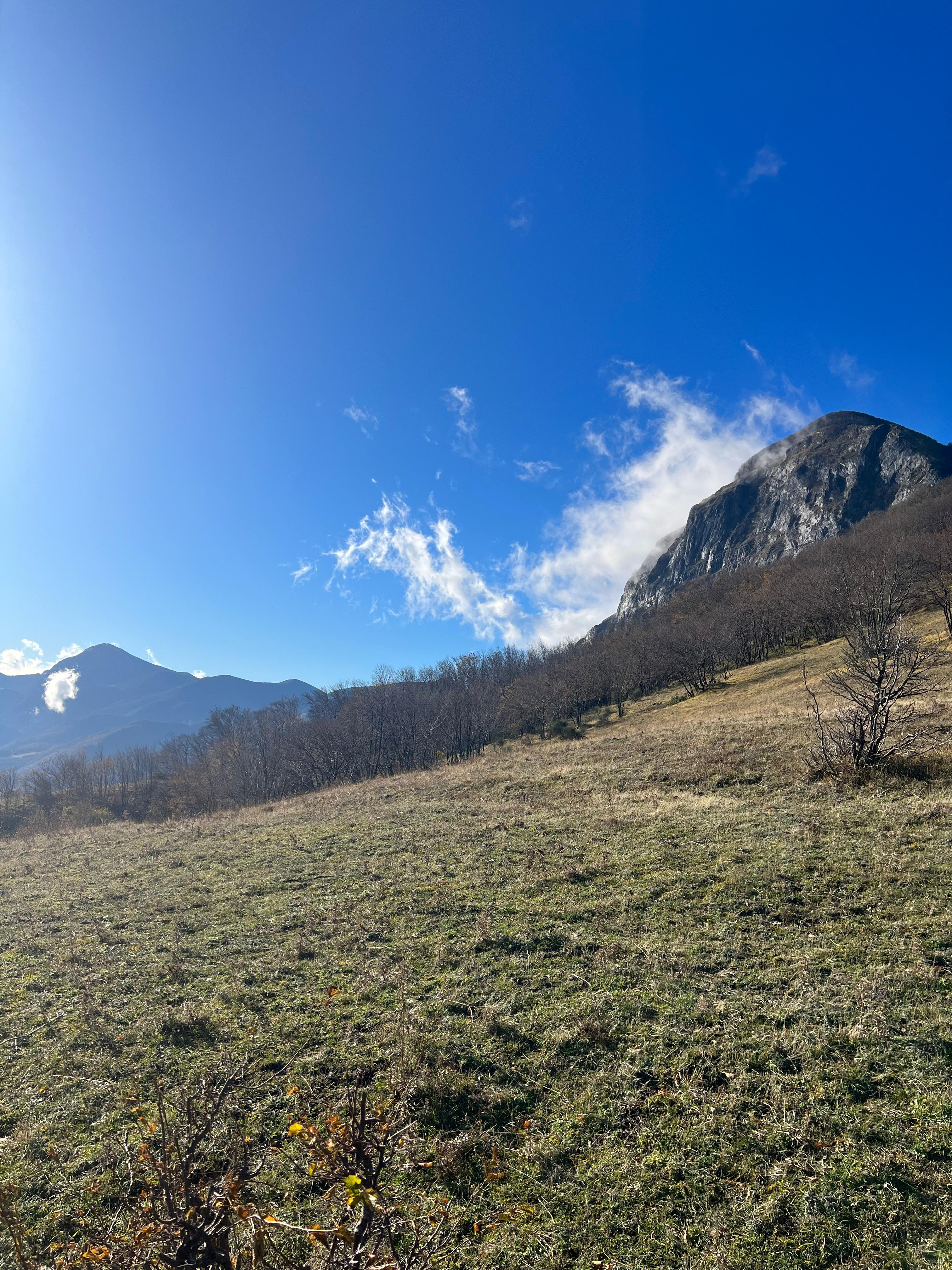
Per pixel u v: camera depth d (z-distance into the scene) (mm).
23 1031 8312
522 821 17547
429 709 71438
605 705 94000
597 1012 7340
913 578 59062
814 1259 4242
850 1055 6180
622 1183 5000
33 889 16172
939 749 17281
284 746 68688
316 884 13789
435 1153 5359
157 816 67562
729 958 8414
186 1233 2961
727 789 18328
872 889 9906
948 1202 4527
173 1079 6805
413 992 8312
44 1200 5168
